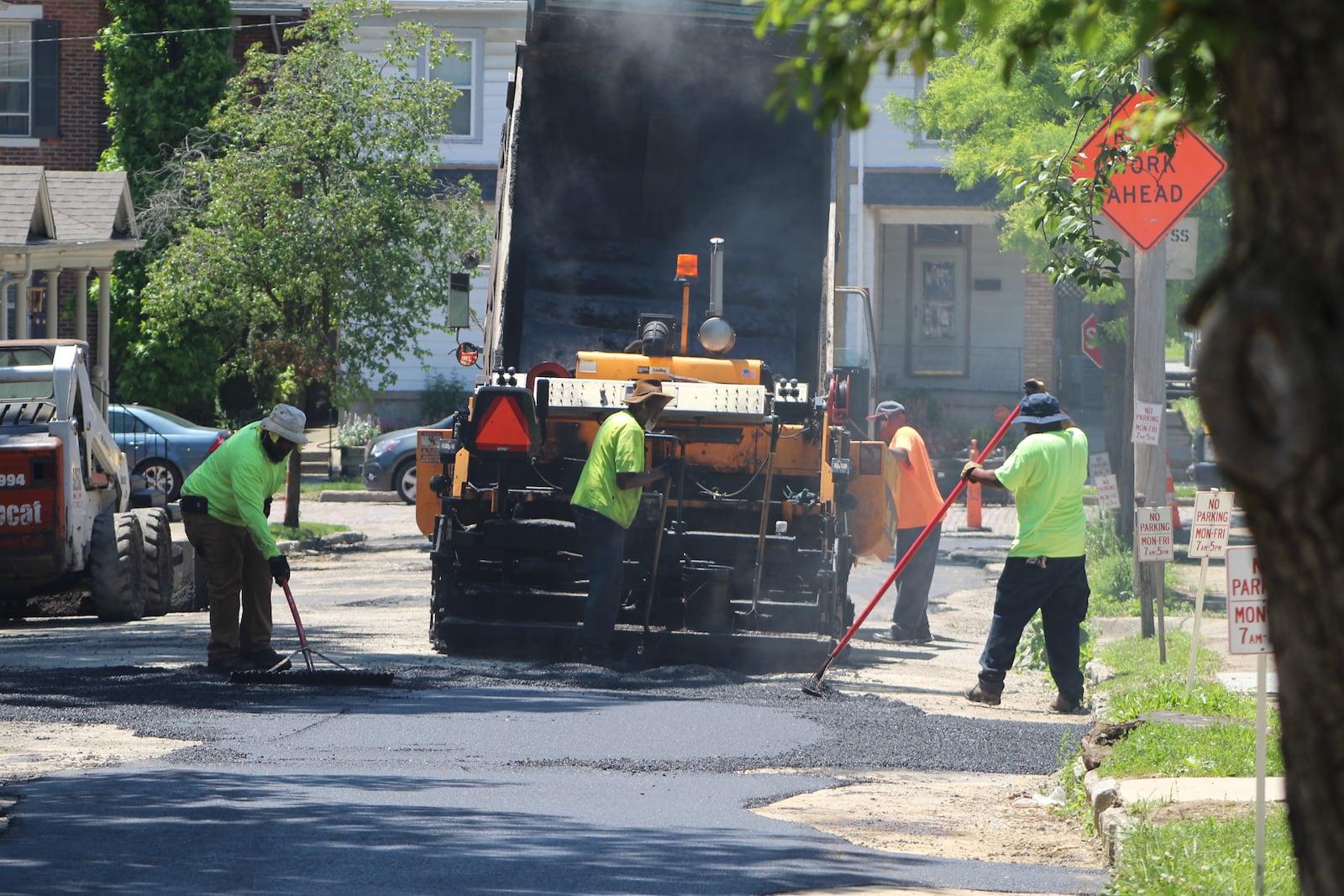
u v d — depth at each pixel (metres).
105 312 46.91
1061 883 10.44
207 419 57.91
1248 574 11.34
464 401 58.91
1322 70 3.83
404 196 43.25
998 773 14.45
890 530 23.34
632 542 20.45
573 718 16.23
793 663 20.44
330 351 42.91
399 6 59.12
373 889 9.84
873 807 12.89
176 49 57.25
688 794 13.06
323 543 40.16
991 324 65.31
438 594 21.08
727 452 20.81
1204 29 4.11
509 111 24.83
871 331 23.94
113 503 28.17
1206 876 9.41
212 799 12.35
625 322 24.27
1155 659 19.86
